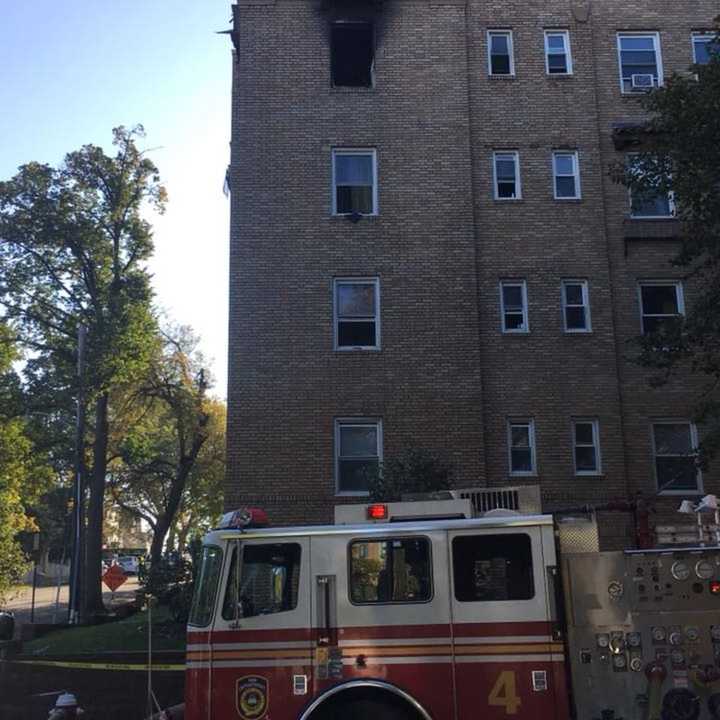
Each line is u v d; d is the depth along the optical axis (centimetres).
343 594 769
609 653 744
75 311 3328
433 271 1758
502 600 756
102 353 3212
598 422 1716
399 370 1708
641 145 1291
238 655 763
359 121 1827
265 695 754
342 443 1683
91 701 1280
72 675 1295
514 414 1714
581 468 1703
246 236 1753
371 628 759
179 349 3716
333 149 1814
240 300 1723
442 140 1823
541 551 762
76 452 2980
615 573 761
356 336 1733
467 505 815
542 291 1778
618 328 1772
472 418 1689
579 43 1908
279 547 788
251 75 1833
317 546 784
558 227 1809
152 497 4794
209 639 769
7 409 3225
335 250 1758
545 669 739
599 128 1866
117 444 3856
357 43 1912
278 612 770
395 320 1731
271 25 1859
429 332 1727
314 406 1684
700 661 741
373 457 1678
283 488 1644
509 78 1883
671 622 749
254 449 1658
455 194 1797
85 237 3278
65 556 5966
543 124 1862
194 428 3653
